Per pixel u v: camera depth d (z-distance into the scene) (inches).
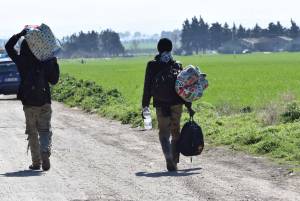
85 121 1756.9
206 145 1184.8
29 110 917.2
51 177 856.9
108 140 1306.6
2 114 1980.8
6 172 905.5
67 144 1244.5
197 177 841.5
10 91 2691.9
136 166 952.3
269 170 892.6
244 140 1154.7
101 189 762.8
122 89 3415.4
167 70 914.1
